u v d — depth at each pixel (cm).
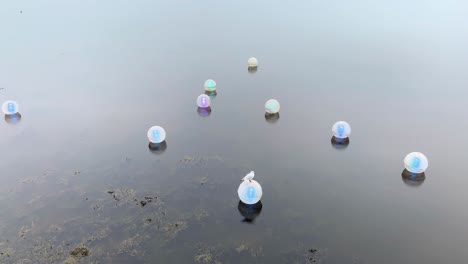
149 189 722
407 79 1173
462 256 582
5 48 1452
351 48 1425
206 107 1038
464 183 740
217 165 793
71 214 662
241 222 646
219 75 1230
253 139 892
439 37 1505
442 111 992
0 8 1994
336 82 1167
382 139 884
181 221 646
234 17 1833
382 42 1473
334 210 674
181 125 953
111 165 796
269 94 1107
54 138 898
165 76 1223
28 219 653
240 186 679
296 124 954
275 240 610
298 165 796
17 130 935
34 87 1149
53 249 593
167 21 1772
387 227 638
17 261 571
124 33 1612
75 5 2052
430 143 862
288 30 1639
